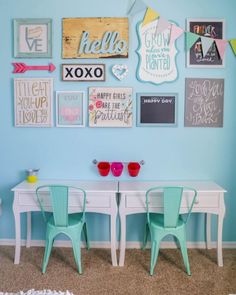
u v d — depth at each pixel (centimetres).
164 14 247
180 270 224
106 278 213
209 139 256
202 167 258
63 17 248
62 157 260
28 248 260
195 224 263
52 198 214
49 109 254
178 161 258
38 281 208
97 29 247
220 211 226
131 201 224
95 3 246
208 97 252
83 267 228
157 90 252
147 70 250
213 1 245
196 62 248
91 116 253
